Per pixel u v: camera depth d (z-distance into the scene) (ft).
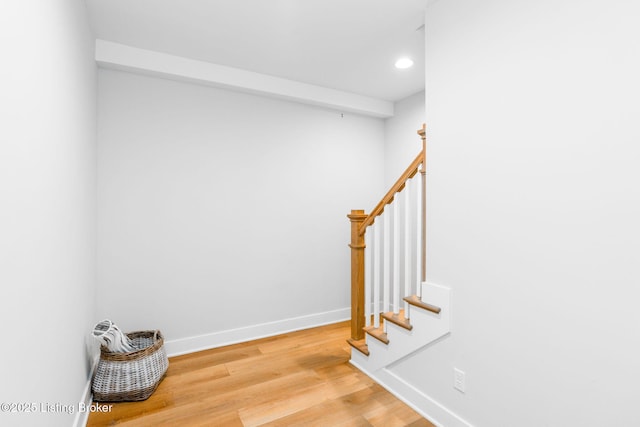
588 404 3.92
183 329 8.80
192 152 8.89
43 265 3.63
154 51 7.99
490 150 4.98
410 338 6.38
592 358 3.89
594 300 3.87
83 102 5.95
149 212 8.37
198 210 8.98
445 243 5.74
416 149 11.03
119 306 8.04
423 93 10.76
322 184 11.04
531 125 4.46
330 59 8.52
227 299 9.41
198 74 8.50
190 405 6.31
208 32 7.18
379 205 7.58
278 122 10.18
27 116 3.15
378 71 9.26
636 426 3.56
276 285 10.22
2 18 2.60
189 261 8.87
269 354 8.67
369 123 12.00
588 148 3.90
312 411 6.16
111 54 7.53
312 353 8.75
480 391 5.11
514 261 4.67
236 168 9.52
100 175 7.80
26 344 3.13
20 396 2.98
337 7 6.28
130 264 8.15
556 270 4.21
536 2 4.38
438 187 5.86
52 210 3.95
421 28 7.04
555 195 4.21
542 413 4.35
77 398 5.39
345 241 11.55
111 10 6.32
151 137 8.38
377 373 7.28
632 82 3.56
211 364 8.05
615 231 3.69
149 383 6.56
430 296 5.96
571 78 4.04
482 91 5.09
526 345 4.53
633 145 3.55
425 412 6.04
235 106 9.48
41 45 3.56
